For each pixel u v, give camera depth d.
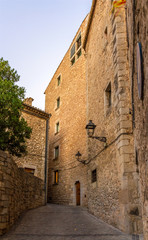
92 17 11.63
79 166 14.66
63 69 20.50
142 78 2.98
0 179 5.87
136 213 5.75
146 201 3.37
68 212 10.32
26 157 13.99
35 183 12.23
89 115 11.33
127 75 6.92
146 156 3.16
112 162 7.37
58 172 17.89
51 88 22.91
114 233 5.82
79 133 15.45
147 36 2.63
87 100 12.01
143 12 2.83
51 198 18.27
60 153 18.06
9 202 6.39
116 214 6.65
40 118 15.69
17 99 8.65
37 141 14.98
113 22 7.74
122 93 6.77
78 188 14.81
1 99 8.31
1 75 9.23
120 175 6.40
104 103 8.80
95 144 9.73
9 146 8.86
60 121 19.17
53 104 21.48
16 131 8.77
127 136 6.39
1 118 8.46
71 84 18.20
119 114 6.74
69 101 18.05
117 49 7.19
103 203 8.09
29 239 5.30
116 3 4.04
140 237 5.08
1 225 5.65
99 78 9.88
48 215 9.23
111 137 7.66
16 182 7.84
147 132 2.98
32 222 7.58
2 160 6.12
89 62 12.27
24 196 9.96
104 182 8.14
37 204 12.49
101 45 9.80
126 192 5.98
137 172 6.06
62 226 6.95
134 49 3.90
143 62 2.94
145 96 2.93
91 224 7.29
